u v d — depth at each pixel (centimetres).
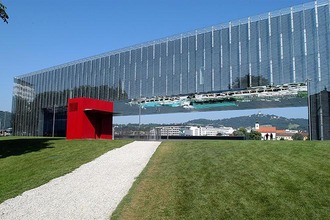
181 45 4866
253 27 4091
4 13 2042
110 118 3291
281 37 3828
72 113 3017
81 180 1270
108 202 989
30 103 7331
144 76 5291
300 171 1147
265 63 3938
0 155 1961
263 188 1012
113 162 1599
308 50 3591
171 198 988
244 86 4106
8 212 929
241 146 1686
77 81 6347
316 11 3575
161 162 1499
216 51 4441
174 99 4859
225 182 1094
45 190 1152
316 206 870
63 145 2266
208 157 1480
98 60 6041
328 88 3384
